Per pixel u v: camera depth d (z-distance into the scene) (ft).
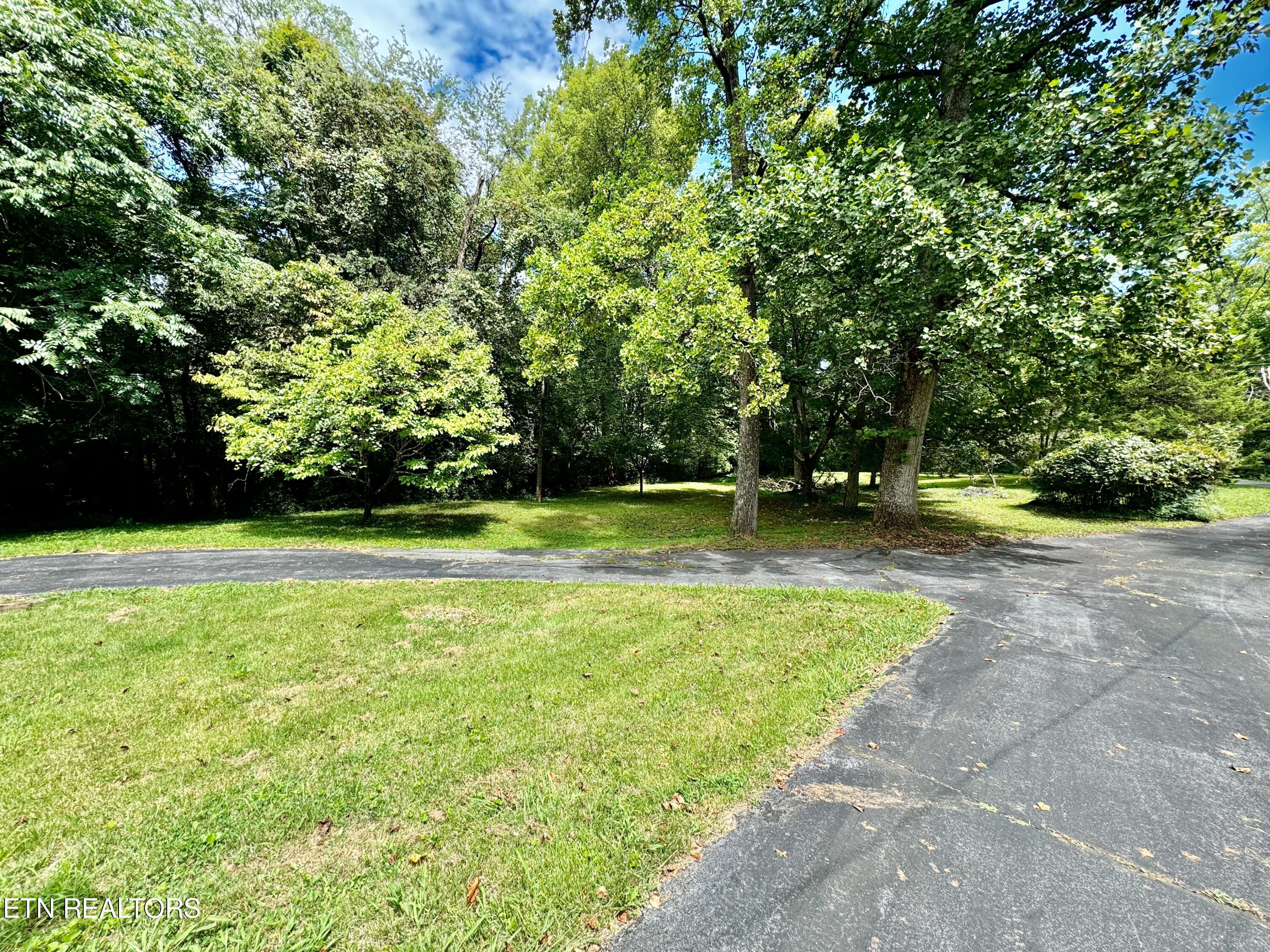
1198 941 5.62
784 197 26.55
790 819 7.66
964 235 24.45
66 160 31.32
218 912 6.15
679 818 7.68
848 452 52.65
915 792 8.30
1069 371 30.25
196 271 42.27
